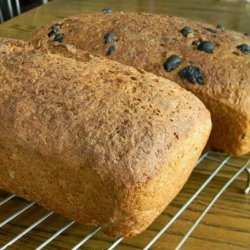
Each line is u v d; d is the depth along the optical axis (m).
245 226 0.39
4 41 0.42
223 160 0.46
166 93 0.37
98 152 0.33
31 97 0.36
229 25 0.71
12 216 0.37
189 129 0.36
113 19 0.51
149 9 0.77
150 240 0.38
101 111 0.34
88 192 0.34
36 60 0.39
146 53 0.46
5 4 0.88
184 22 0.50
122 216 0.34
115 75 0.38
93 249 0.37
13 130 0.35
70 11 0.76
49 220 0.39
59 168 0.34
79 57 0.41
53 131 0.34
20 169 0.37
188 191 0.43
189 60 0.45
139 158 0.32
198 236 0.38
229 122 0.44
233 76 0.43
